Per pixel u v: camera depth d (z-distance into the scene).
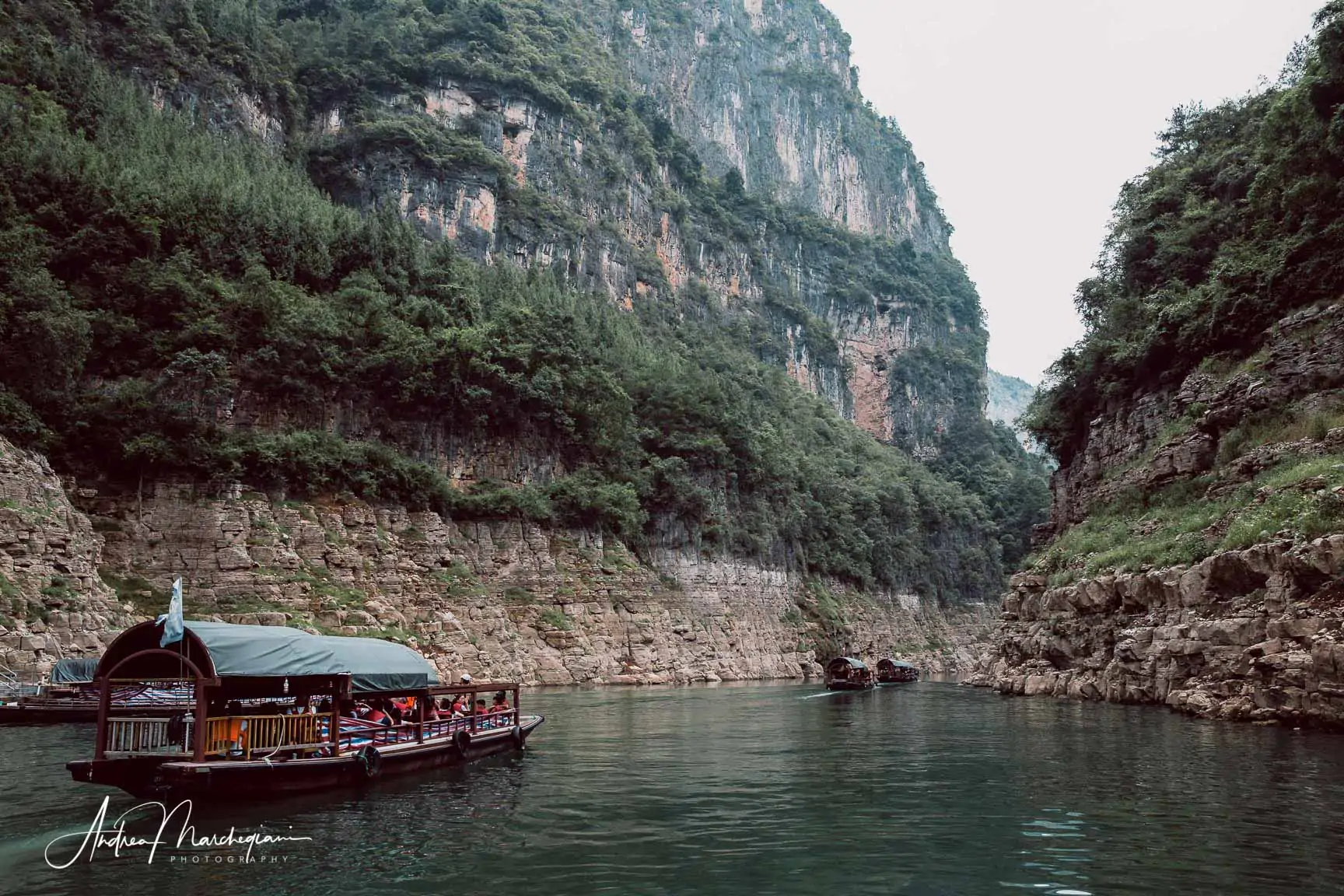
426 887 12.88
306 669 19.14
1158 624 33.91
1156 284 53.84
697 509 80.12
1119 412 51.47
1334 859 13.20
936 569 128.25
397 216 85.94
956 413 180.50
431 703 25.03
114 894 12.64
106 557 46.91
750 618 83.88
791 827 16.33
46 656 35.81
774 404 125.62
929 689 60.09
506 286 85.62
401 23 115.31
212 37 92.06
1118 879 12.64
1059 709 36.38
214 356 51.69
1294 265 40.06
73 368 49.09
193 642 17.89
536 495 67.25
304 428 58.03
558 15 145.50
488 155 107.06
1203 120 58.78
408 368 62.31
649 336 121.25
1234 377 39.78
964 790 19.62
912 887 12.56
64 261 53.25
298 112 99.69
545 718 38.00
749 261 159.12
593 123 129.50
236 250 59.91
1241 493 33.28
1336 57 39.53
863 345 178.25
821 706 44.38
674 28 191.12
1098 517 47.62
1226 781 18.73
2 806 17.77
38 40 69.50
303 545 52.06
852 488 116.50
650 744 28.55
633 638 68.44
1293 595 26.27
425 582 57.75
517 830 16.17
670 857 14.34
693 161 155.88
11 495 39.69
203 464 50.22
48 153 54.84
